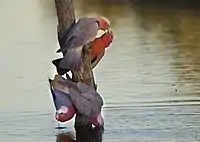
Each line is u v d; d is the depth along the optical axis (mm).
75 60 9977
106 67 16188
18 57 18625
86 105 10109
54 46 20641
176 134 9828
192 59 17188
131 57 17828
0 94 13367
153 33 23125
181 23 25609
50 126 10508
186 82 13938
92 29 9961
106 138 9734
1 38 23016
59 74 10195
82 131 10156
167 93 12750
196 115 10883
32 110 11688
